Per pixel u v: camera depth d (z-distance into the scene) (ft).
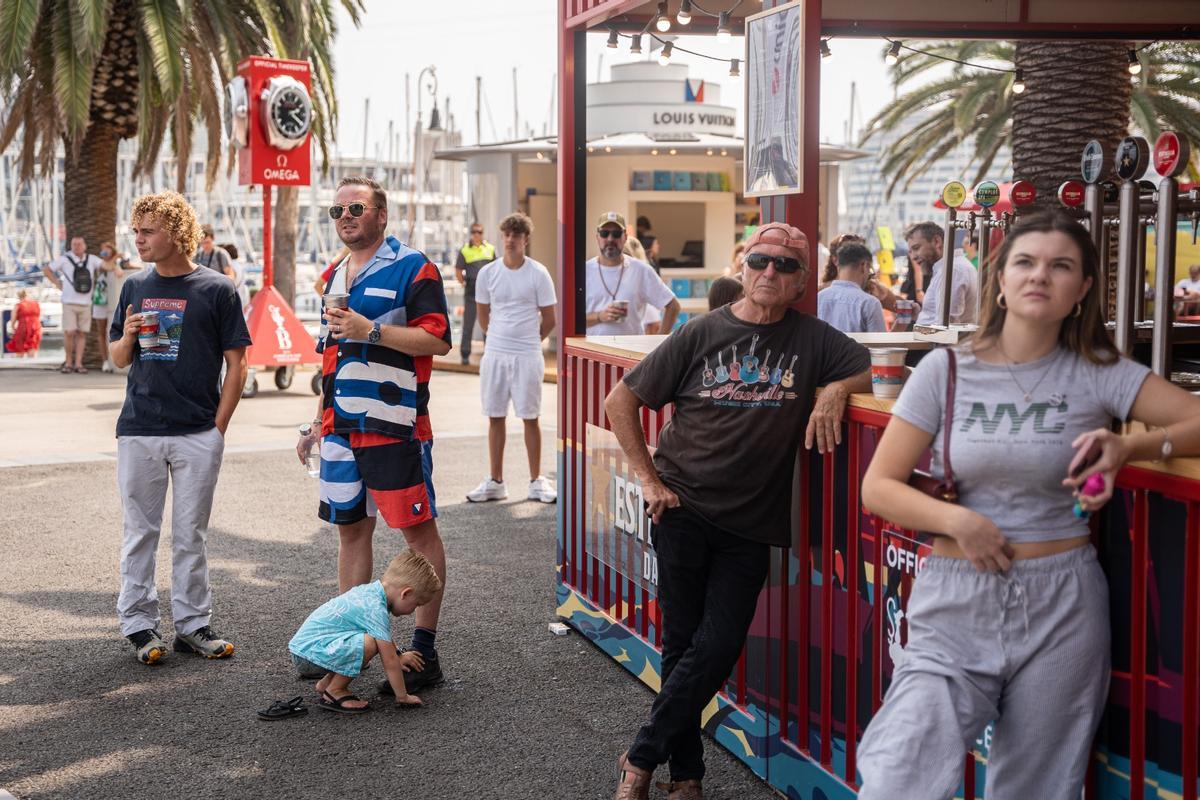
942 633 8.72
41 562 22.24
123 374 56.39
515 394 27.53
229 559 22.61
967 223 19.93
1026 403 8.43
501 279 27.20
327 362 15.88
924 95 69.00
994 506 8.53
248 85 46.29
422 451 15.83
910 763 8.52
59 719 14.94
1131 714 8.96
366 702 15.35
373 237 15.58
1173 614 8.59
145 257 16.61
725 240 69.41
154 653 16.80
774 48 14.12
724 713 14.43
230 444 35.53
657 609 15.89
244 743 14.30
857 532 11.91
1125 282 13.29
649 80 72.54
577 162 19.08
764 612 13.57
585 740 14.47
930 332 19.13
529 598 20.43
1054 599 8.45
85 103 52.95
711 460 12.26
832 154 68.74
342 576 16.46
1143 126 58.44
